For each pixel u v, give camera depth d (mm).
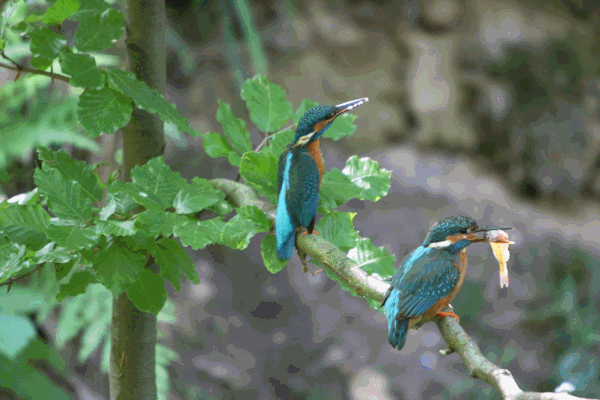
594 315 12672
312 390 10812
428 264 3410
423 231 13203
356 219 13312
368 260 3836
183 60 14266
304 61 14992
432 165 14891
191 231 3355
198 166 12727
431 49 15836
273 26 15273
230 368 10578
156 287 3400
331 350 11461
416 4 16344
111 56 6273
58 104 7223
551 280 13266
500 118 15758
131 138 4121
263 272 12461
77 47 3582
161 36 4035
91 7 4078
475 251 13609
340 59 15398
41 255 3232
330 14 15867
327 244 3604
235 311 11781
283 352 11227
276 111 4344
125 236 3322
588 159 16109
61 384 7801
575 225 14953
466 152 15531
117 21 3643
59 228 3025
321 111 3998
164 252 3463
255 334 11492
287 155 3971
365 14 16062
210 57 14586
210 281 12078
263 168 3988
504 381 2463
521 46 16250
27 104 7629
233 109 14086
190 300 11578
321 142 14609
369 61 15484
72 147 7477
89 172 3611
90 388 8352
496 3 16734
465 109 15711
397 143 15273
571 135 16109
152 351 4180
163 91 4148
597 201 16031
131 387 4145
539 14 16891
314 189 3709
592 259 13703
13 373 6668
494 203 14430
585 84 16734
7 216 3133
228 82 14367
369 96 15172
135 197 3451
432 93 15398
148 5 3906
